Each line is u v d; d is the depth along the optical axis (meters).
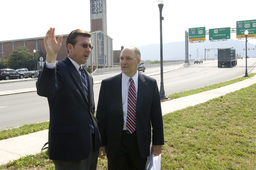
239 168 3.96
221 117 7.32
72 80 2.34
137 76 2.96
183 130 5.97
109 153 2.91
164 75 33.03
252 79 20.86
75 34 2.44
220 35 49.62
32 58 52.31
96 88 19.44
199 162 4.19
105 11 58.84
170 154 4.59
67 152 2.23
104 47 51.53
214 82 21.70
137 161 2.93
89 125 2.40
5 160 4.42
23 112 10.24
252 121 6.80
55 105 2.28
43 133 6.30
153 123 3.01
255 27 45.59
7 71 35.59
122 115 2.85
